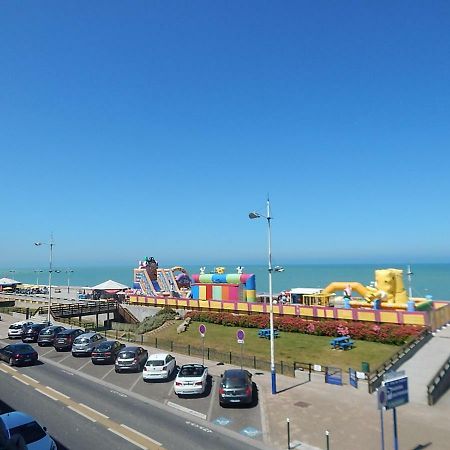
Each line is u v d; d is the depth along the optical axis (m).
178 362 28.06
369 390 20.97
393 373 13.20
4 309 58.19
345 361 27.88
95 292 72.38
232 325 40.84
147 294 58.25
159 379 23.67
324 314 37.69
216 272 53.56
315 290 48.81
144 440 15.39
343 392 21.09
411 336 30.72
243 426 16.75
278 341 33.72
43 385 22.94
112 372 26.02
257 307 42.28
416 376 22.88
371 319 35.03
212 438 15.57
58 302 61.25
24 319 50.62
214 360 28.45
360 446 14.71
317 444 14.96
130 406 19.28
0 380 24.08
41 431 13.63
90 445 14.95
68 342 33.19
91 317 56.66
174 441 15.30
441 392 21.30
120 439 15.48
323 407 18.86
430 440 15.18
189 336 37.75
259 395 20.72
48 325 40.12
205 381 21.47
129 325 46.72
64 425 16.89
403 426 16.58
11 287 95.44
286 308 40.25
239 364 27.22
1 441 12.11
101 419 17.56
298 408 18.77
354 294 56.16
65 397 20.69
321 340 33.31
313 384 22.58
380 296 38.47
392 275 39.22
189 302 47.97
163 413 18.33
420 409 18.67
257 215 23.12
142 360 27.17
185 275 61.34
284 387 22.11
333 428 16.41
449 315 36.47
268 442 15.20
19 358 27.56
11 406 19.27
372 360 27.73
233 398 18.69
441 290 113.81
